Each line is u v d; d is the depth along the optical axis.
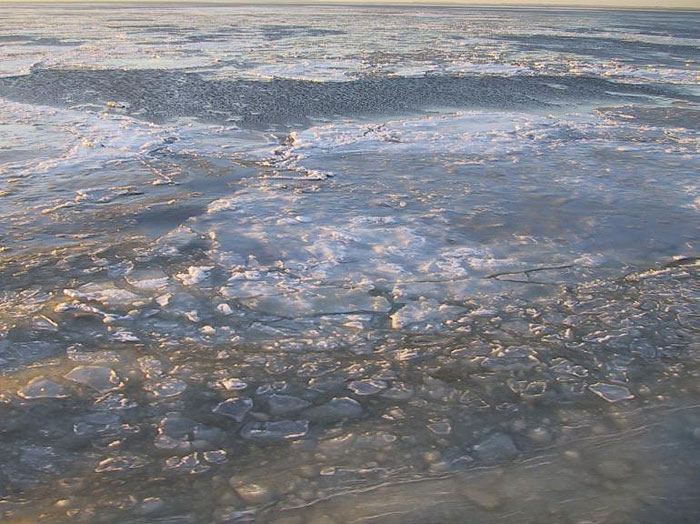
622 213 6.09
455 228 5.66
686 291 4.48
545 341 3.82
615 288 4.54
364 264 4.88
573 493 2.56
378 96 13.77
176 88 14.25
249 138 9.65
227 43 26.89
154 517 2.44
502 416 3.10
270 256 5.02
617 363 3.58
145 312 4.11
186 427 3.01
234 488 2.61
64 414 3.08
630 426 3.01
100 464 2.75
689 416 3.08
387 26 44.81
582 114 12.27
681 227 5.73
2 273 4.65
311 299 4.32
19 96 12.98
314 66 18.47
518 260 4.99
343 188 6.90
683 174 7.58
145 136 9.47
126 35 31.55
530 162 8.12
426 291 4.46
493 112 12.14
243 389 3.32
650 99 14.27
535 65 20.02
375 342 3.80
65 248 5.15
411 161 8.14
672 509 2.48
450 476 2.68
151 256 5.01
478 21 57.91
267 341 3.79
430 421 3.06
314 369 3.50
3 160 7.97
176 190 6.82
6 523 2.40
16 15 60.97
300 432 2.98
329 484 2.63
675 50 27.77
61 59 19.34
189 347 3.72
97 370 3.46
